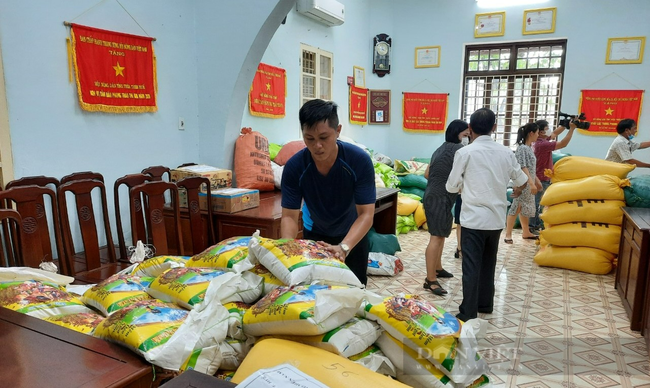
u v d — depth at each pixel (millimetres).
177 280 1256
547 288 3352
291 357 972
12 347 949
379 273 3586
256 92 4523
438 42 6996
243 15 3467
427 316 1082
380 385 884
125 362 900
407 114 7277
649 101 5859
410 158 7441
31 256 2125
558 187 3818
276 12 3430
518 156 4262
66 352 931
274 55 4852
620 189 3562
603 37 6012
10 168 2443
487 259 2746
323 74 5980
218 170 3363
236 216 2986
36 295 1271
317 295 1031
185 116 3645
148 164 3350
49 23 2605
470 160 2541
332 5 5438
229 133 3750
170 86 3471
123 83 3062
